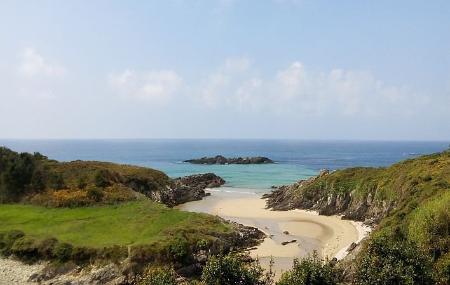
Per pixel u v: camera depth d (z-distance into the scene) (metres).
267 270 48.53
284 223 76.56
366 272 28.33
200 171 176.12
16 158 80.50
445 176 60.50
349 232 68.81
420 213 41.12
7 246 51.69
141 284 29.69
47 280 47.09
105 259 48.03
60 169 83.62
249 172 171.75
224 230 60.22
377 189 77.44
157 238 52.41
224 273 28.72
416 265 28.09
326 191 90.06
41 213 65.31
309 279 28.12
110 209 67.81
